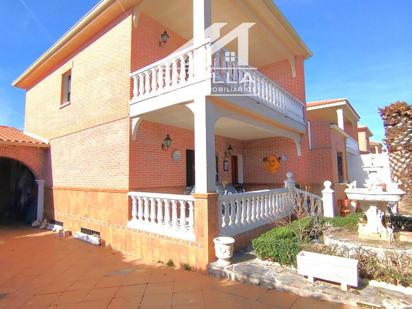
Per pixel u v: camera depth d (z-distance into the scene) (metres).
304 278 5.21
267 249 6.13
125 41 8.96
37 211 12.77
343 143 16.14
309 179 12.80
